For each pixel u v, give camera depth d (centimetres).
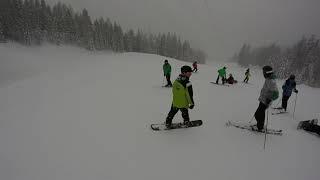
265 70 566
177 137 552
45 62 4859
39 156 440
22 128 566
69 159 434
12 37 6006
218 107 883
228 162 462
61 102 813
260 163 470
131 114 708
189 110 802
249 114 812
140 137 540
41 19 7000
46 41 6706
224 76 1731
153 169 420
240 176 420
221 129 624
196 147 511
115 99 891
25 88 1066
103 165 421
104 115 685
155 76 1725
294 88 885
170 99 941
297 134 653
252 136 595
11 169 395
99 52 6988
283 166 468
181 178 400
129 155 460
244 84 1892
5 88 1066
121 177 390
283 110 955
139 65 2647
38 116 656
